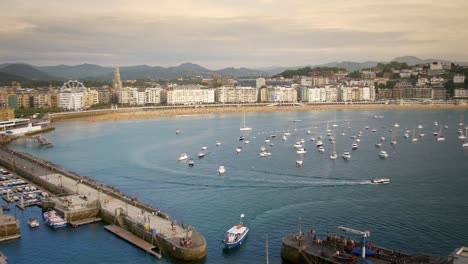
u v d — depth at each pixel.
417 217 196.62
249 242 172.25
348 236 175.25
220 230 184.62
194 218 199.25
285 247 154.50
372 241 171.38
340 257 141.75
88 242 175.25
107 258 162.00
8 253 166.88
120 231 182.88
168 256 162.12
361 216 198.25
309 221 192.62
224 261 157.38
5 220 183.38
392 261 138.00
